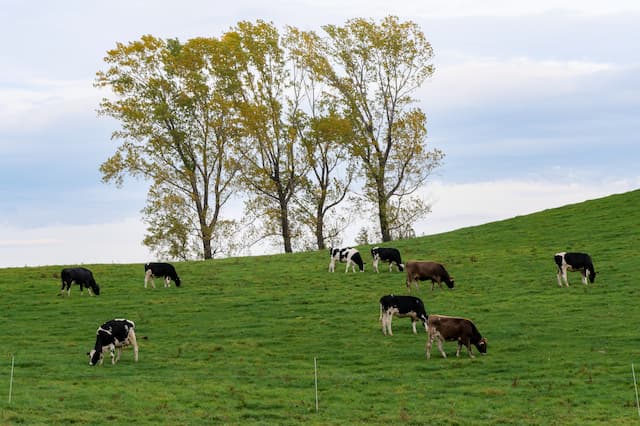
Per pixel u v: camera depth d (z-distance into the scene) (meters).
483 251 55.97
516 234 60.84
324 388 28.67
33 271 55.69
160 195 69.88
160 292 47.75
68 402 26.08
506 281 46.53
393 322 39.41
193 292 47.53
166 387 28.41
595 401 26.41
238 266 56.94
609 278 45.09
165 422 24.19
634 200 65.62
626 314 37.75
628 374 29.28
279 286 48.44
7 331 38.75
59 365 31.88
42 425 23.34
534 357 32.16
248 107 69.94
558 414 25.08
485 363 31.64
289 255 61.84
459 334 32.50
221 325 39.47
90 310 43.22
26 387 28.00
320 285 48.09
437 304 41.78
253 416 25.17
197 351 34.69
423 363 31.95
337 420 24.62
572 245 54.56
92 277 47.34
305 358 33.41
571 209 67.00
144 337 37.38
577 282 45.22
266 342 36.09
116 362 32.75
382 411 25.78
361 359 32.88
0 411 24.59
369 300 43.66
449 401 26.84
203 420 24.45
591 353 32.25
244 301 44.50
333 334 37.19
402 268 51.34
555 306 40.16
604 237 55.66
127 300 45.56
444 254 55.97
